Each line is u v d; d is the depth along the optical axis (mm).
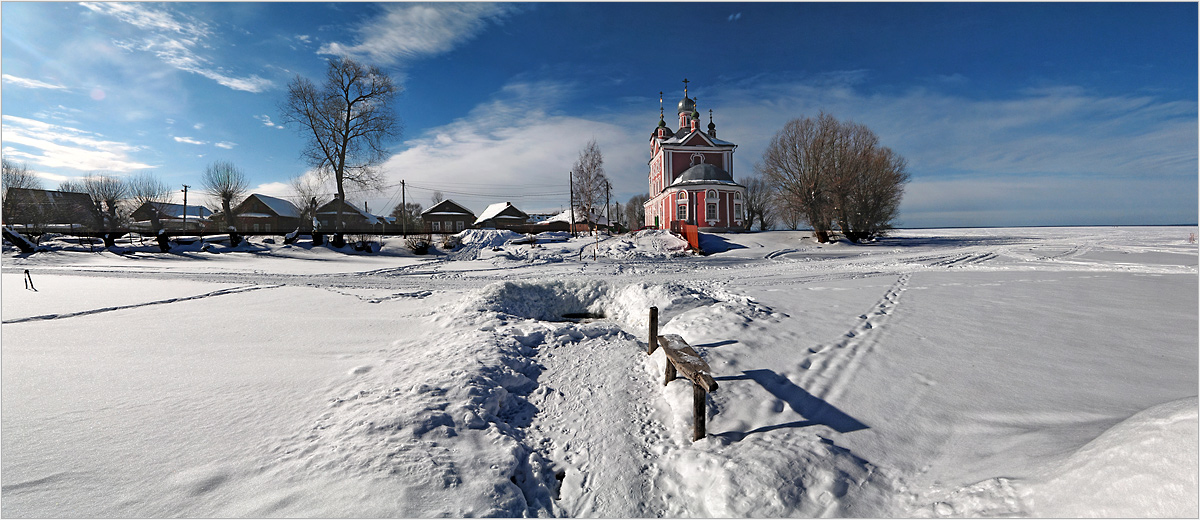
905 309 9164
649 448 4109
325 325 8523
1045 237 51188
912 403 4492
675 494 3475
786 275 17031
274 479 3340
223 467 3486
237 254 28688
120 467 3467
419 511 3051
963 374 5227
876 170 35812
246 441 3908
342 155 35000
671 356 4711
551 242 33188
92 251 27625
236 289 13461
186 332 7914
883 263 21484
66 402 4715
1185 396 4352
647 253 28109
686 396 4805
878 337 6902
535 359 6609
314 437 3980
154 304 10773
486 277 17547
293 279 16609
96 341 7242
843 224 35812
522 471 3822
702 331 7129
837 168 35469
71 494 3111
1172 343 6332
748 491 3260
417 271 20188
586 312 10781
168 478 3328
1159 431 2693
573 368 6215
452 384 5082
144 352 6641
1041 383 4855
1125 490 2443
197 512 2961
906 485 3262
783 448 3699
